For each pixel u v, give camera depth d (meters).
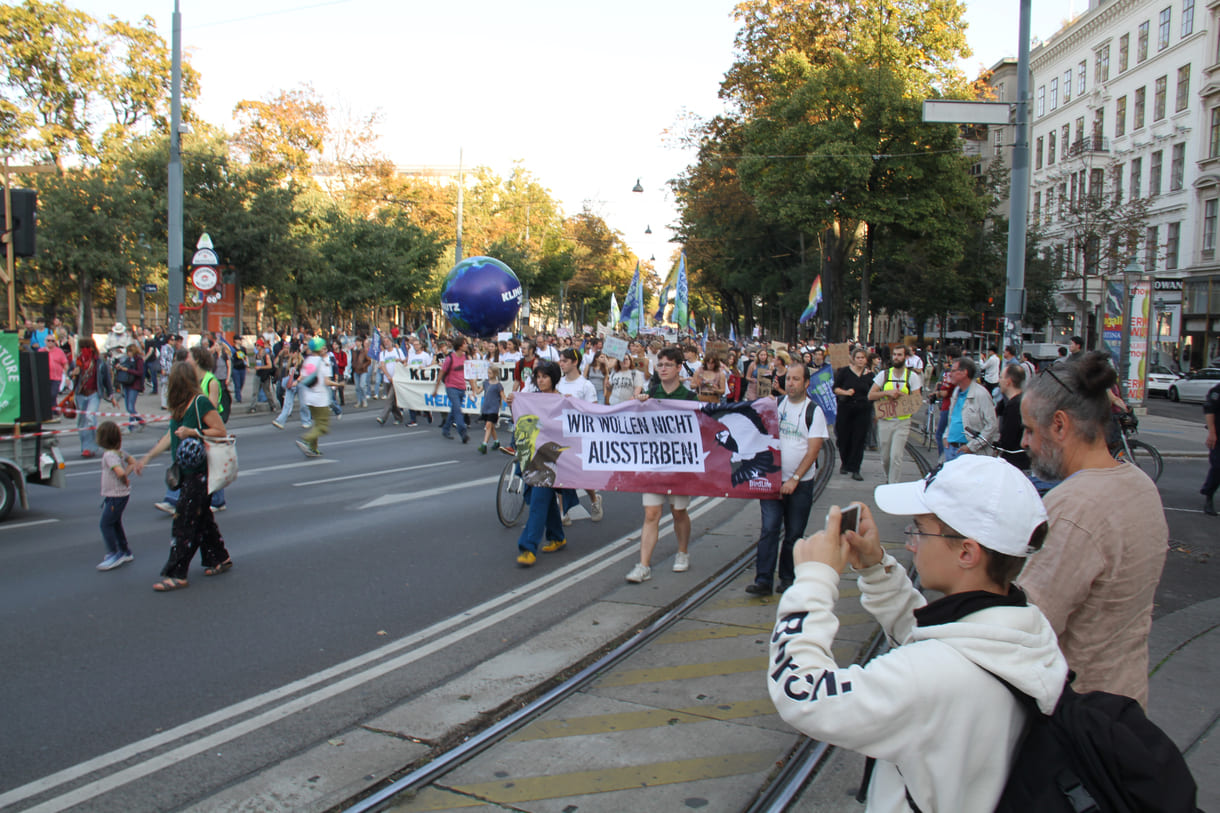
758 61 39.78
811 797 3.82
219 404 9.65
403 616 6.47
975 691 1.67
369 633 6.09
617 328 33.69
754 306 70.25
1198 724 4.47
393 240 38.41
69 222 31.02
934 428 17.56
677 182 48.69
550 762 4.17
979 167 65.75
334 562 7.92
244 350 24.69
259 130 45.75
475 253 56.88
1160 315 39.78
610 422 7.54
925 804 1.69
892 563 2.09
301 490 11.52
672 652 5.69
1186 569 8.04
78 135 41.03
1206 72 42.81
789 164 35.84
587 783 3.96
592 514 10.15
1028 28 15.28
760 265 53.97
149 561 7.81
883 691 1.68
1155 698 4.83
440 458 14.73
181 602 6.66
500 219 63.91
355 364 25.48
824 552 1.91
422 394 19.53
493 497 11.27
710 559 8.24
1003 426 7.69
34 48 38.69
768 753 4.25
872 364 17.39
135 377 18.67
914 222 35.19
